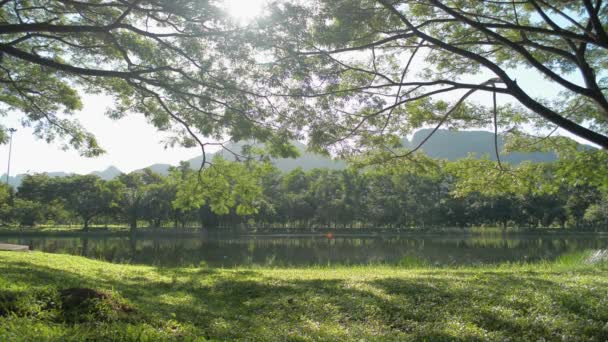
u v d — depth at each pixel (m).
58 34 11.89
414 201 64.19
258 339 6.42
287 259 26.08
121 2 9.09
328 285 10.74
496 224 72.88
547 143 12.12
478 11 10.33
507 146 12.57
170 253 30.06
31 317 5.75
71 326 5.62
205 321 7.27
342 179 65.50
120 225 77.38
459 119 11.15
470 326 7.48
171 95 10.56
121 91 13.18
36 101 16.44
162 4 8.73
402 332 7.25
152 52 10.80
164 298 9.11
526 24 10.42
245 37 8.62
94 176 64.88
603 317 8.06
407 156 11.61
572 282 11.32
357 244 40.53
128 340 5.41
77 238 50.28
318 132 10.09
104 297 6.77
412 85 8.95
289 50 8.81
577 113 11.46
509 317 7.95
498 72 8.30
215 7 8.56
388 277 12.16
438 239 48.91
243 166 14.31
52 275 10.26
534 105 8.21
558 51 8.80
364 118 10.27
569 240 46.16
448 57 11.09
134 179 68.25
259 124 10.44
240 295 10.09
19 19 12.27
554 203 62.41
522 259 25.78
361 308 8.52
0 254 15.02
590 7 7.89
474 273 13.64
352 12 8.58
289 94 9.65
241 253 30.41
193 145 13.52
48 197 62.22
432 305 8.73
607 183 9.88
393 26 9.12
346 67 9.62
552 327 7.48
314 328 7.20
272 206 61.62
